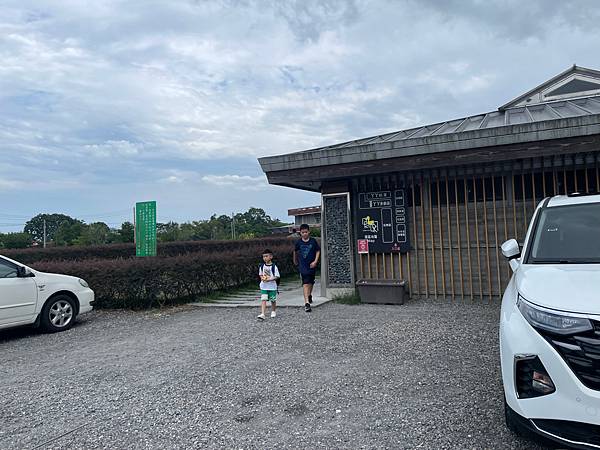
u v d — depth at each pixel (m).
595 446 2.90
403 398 4.52
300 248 9.48
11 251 23.78
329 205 10.88
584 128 7.67
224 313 9.78
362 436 3.79
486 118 11.41
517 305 3.54
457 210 9.74
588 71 11.58
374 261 10.55
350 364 5.69
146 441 3.91
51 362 6.66
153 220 14.54
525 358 3.21
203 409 4.52
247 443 3.78
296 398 4.68
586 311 3.04
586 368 2.95
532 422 3.14
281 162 10.22
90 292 9.61
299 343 6.81
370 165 9.49
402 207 10.20
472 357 5.71
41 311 8.69
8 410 4.81
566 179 8.92
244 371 5.62
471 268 9.65
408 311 8.88
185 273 11.39
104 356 6.79
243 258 13.90
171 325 8.85
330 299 10.70
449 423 3.91
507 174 9.37
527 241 4.57
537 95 12.07
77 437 4.06
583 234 4.31
